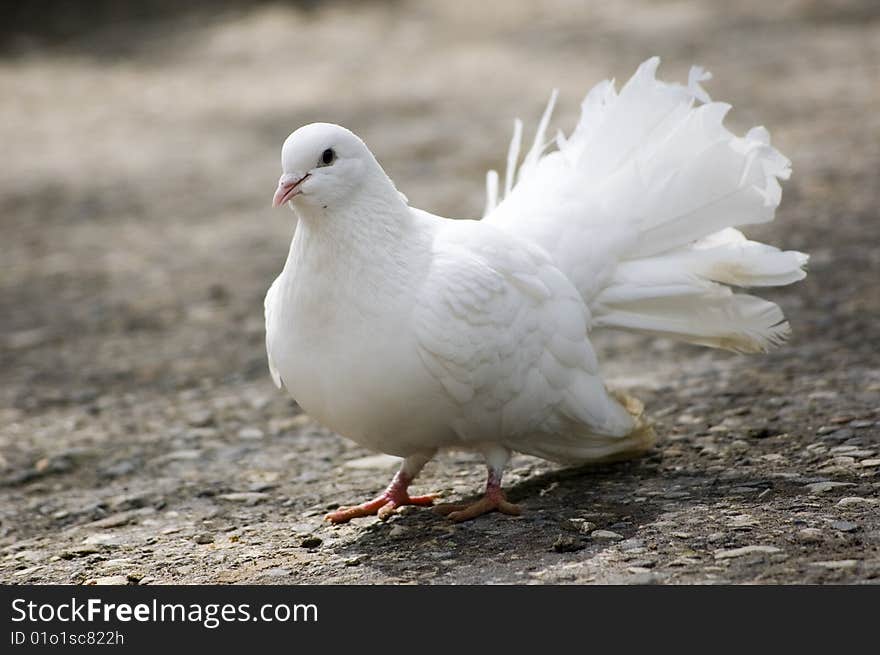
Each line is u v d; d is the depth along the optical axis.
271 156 23.62
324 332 7.43
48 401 12.15
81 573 7.73
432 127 24.17
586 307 8.14
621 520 7.55
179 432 10.98
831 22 31.78
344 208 7.35
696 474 8.37
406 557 7.34
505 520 7.80
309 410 7.82
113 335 14.40
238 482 9.52
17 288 16.59
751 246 8.46
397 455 8.16
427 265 7.46
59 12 39.72
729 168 8.50
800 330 11.93
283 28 37.84
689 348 12.11
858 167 18.09
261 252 17.59
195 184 21.92
